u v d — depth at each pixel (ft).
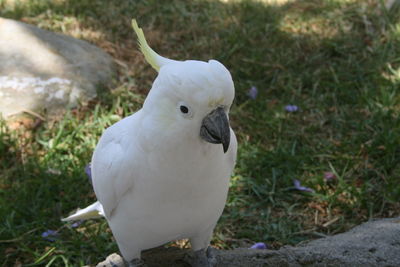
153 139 8.09
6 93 16.85
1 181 15.02
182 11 22.11
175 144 7.99
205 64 7.77
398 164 15.44
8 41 18.26
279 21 21.90
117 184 8.87
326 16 22.20
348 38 20.99
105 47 20.22
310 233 13.87
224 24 21.57
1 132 15.96
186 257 10.77
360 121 17.13
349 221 14.17
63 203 14.25
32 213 13.93
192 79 7.55
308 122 17.40
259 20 21.74
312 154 16.03
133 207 8.97
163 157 8.16
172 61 8.49
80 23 21.25
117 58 19.88
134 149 8.55
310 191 14.80
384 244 11.12
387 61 19.77
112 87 18.33
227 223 14.20
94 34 20.79
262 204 14.70
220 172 8.64
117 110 17.37
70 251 13.08
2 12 21.56
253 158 15.79
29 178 15.02
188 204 8.78
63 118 16.97
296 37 21.08
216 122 7.73
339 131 16.99
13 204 14.10
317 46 20.67
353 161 15.61
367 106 17.78
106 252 13.03
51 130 16.47
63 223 13.80
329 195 14.78
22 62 17.70
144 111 8.27
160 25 21.58
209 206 9.03
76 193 14.61
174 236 9.57
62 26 20.90
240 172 15.48
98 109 17.20
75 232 13.61
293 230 13.97
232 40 20.49
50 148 15.81
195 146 8.03
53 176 15.08
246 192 15.11
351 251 10.91
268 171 15.48
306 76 19.12
